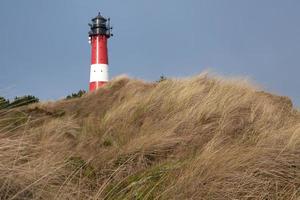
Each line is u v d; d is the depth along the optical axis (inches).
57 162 294.2
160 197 288.2
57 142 379.6
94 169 348.2
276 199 315.3
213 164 321.1
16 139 277.0
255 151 355.3
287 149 378.3
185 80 639.8
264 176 335.6
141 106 545.0
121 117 524.7
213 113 498.3
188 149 411.5
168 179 316.5
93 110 683.4
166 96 573.0
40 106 593.6
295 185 336.5
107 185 315.6
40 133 376.2
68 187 274.5
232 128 466.9
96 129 484.1
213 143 392.2
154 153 403.2
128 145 414.6
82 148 419.5
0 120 289.0
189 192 290.5
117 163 381.7
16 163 252.1
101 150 418.9
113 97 735.7
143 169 363.9
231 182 306.8
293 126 451.5
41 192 239.1
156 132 446.0
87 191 298.0
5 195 220.4
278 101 633.6
